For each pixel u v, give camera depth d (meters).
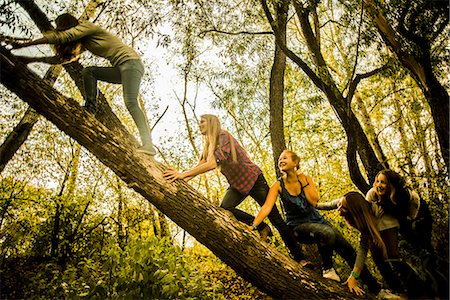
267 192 3.52
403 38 4.39
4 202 5.61
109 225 6.42
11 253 5.79
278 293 3.16
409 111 7.09
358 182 4.95
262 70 8.00
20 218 5.85
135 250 4.04
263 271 3.13
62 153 6.56
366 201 3.14
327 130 7.10
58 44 3.21
